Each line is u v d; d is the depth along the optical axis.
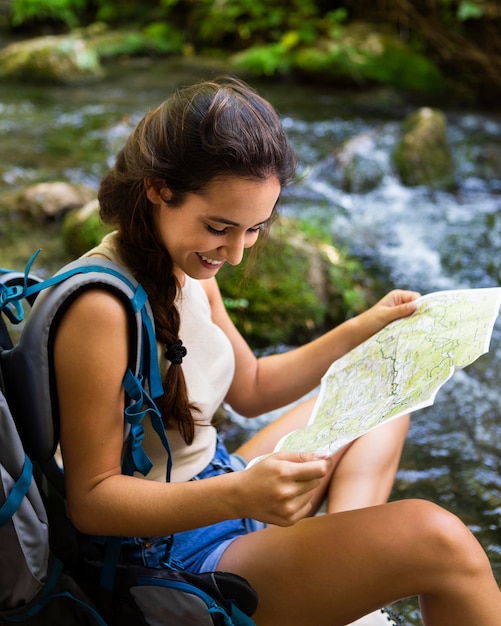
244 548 1.45
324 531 1.38
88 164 4.81
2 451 1.26
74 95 6.38
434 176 4.82
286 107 6.05
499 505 2.30
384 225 4.24
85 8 8.45
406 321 1.62
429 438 2.61
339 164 4.70
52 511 1.46
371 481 1.70
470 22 6.67
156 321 1.39
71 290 1.29
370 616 1.80
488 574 1.34
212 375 1.55
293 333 3.14
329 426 1.39
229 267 3.16
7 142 5.11
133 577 1.40
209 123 1.27
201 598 1.37
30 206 3.97
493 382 2.92
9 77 6.69
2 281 1.41
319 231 3.69
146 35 7.76
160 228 1.37
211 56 7.51
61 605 1.38
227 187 1.28
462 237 4.12
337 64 6.50
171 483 1.34
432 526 1.32
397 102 6.25
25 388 1.33
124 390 1.35
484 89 6.48
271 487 1.25
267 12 7.38
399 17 6.90
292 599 1.41
